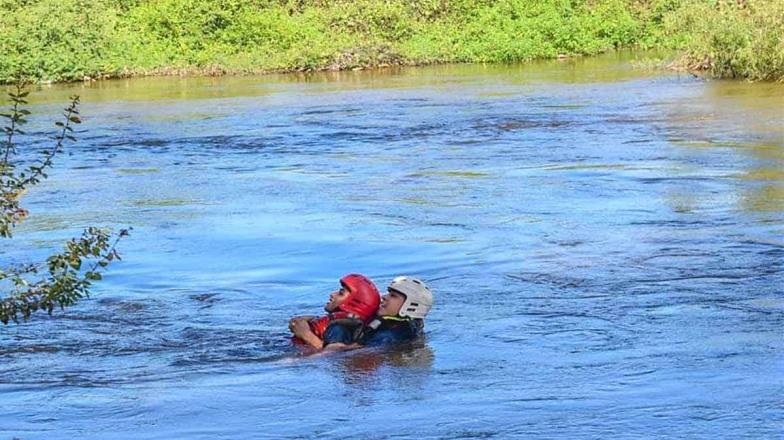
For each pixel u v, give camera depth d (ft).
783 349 36.42
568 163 83.56
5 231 35.88
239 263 53.72
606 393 31.83
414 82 157.89
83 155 96.02
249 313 44.75
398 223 62.59
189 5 192.85
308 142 100.37
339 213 66.03
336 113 122.11
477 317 42.45
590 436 27.84
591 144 93.30
